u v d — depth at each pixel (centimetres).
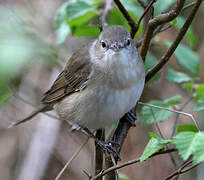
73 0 867
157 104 761
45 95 893
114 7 852
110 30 727
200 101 739
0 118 1328
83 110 759
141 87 730
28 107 1295
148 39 687
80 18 840
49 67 1339
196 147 455
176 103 812
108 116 741
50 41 1238
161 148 523
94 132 825
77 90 785
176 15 598
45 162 1254
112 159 631
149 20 678
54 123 1312
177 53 859
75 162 1255
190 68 856
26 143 1298
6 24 1173
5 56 1104
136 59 712
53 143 1283
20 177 1231
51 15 1330
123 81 710
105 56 716
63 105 829
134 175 1181
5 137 1323
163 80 1227
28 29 1212
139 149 1200
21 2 1415
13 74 1099
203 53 1266
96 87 733
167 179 576
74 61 805
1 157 1285
